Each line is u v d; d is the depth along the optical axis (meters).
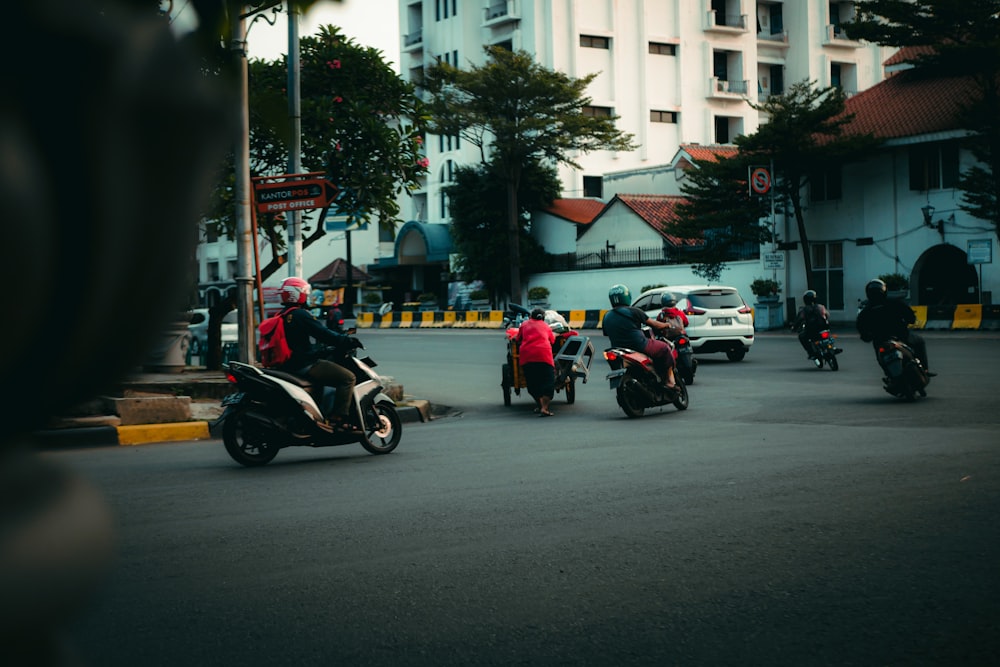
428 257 58.72
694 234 39.03
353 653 3.68
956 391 13.63
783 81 63.06
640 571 4.74
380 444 9.66
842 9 63.59
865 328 12.86
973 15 30.53
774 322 36.44
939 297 35.06
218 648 3.75
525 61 47.59
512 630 3.92
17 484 0.33
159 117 0.34
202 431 11.17
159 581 4.70
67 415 0.33
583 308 47.97
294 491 7.16
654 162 59.12
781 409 12.34
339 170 14.59
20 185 0.30
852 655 3.57
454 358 24.77
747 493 6.61
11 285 0.30
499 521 5.93
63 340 0.31
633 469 7.76
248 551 5.29
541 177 51.19
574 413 13.03
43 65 0.31
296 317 8.97
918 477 6.98
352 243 70.38
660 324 12.59
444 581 4.64
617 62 58.03
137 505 6.69
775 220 37.19
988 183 30.39
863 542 5.17
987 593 4.24
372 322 51.22
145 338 0.34
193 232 0.36
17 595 0.33
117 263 0.33
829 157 35.34
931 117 34.59
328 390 8.92
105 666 3.55
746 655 3.60
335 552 5.24
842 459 7.91
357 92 14.61
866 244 36.50
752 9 61.53
